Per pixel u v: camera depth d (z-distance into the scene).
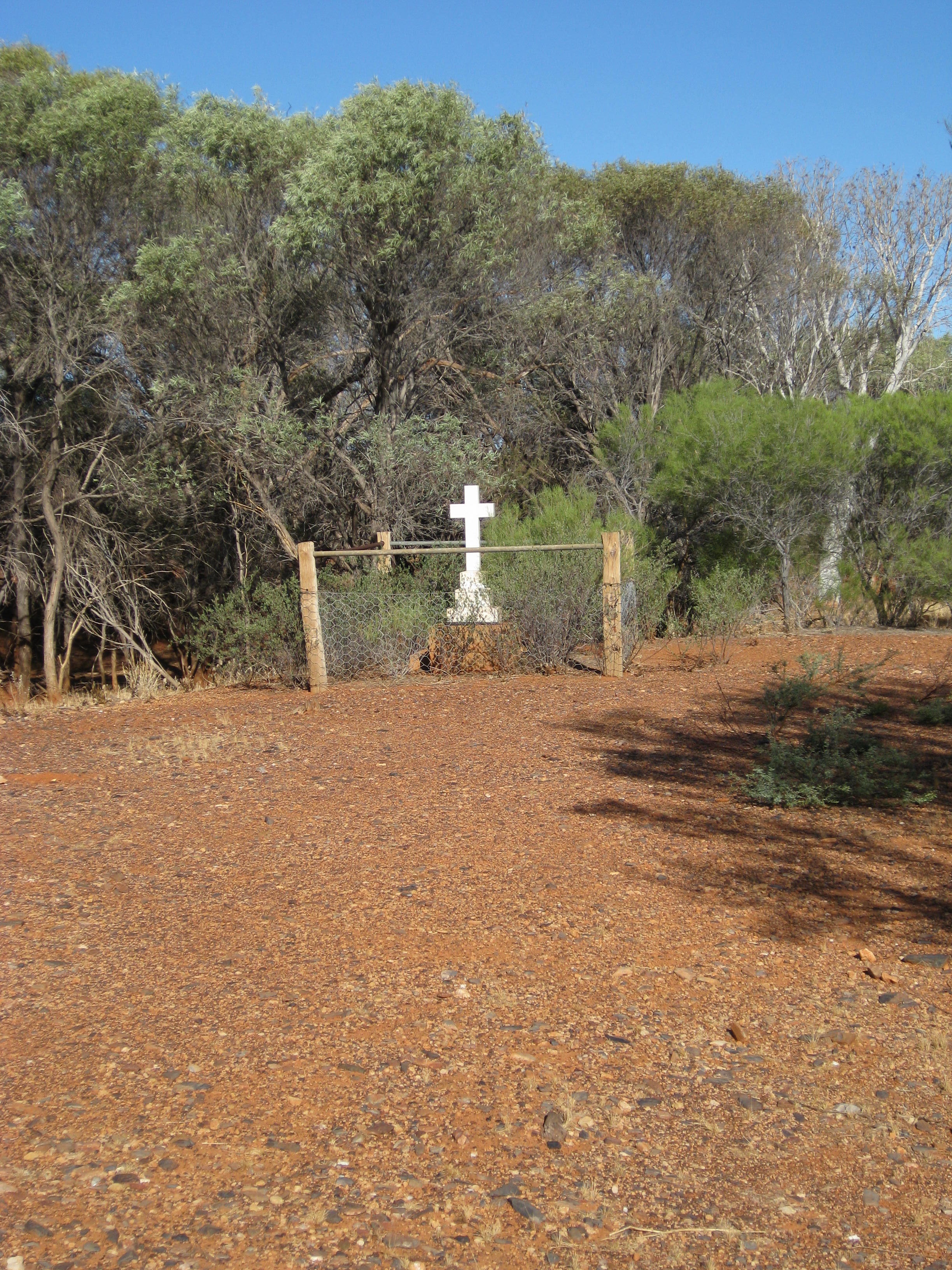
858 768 6.11
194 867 5.05
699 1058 3.29
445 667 10.50
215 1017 3.51
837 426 13.09
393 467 15.37
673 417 15.59
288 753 7.45
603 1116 2.98
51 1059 3.22
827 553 13.74
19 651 15.76
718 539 14.73
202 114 15.21
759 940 4.15
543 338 18.81
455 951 4.06
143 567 16.30
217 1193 2.60
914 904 4.46
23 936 4.20
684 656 10.80
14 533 15.19
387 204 14.87
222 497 15.83
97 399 15.35
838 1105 3.04
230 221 15.46
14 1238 2.40
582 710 8.59
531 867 4.98
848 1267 2.41
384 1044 3.35
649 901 4.54
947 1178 2.72
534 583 10.55
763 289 20.73
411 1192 2.63
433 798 6.20
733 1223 2.56
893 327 19.88
